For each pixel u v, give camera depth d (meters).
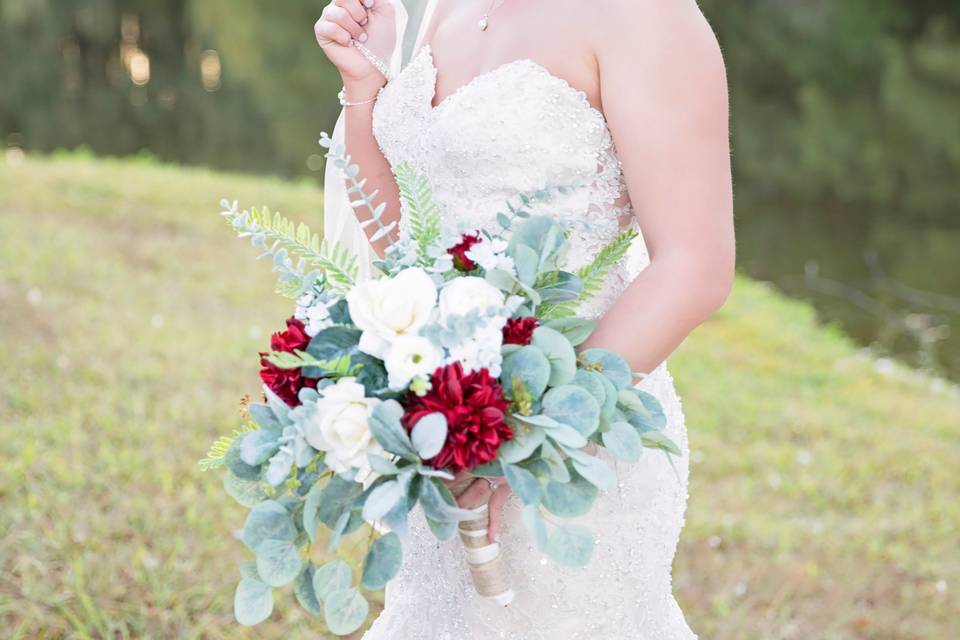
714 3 22.66
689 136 1.79
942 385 7.21
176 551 3.54
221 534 3.72
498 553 1.83
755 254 12.84
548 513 1.95
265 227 1.82
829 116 19.23
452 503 1.62
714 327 7.61
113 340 5.48
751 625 3.75
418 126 2.06
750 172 17.48
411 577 2.15
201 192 8.98
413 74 2.10
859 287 11.07
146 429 4.45
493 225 1.95
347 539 3.85
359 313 1.62
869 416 6.16
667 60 1.79
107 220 7.90
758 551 4.27
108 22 26.16
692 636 2.22
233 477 1.74
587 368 1.69
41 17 25.61
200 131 19.69
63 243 7.02
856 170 17.12
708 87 1.80
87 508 3.77
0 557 3.37
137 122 20.11
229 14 25.41
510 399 1.62
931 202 15.56
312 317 1.70
